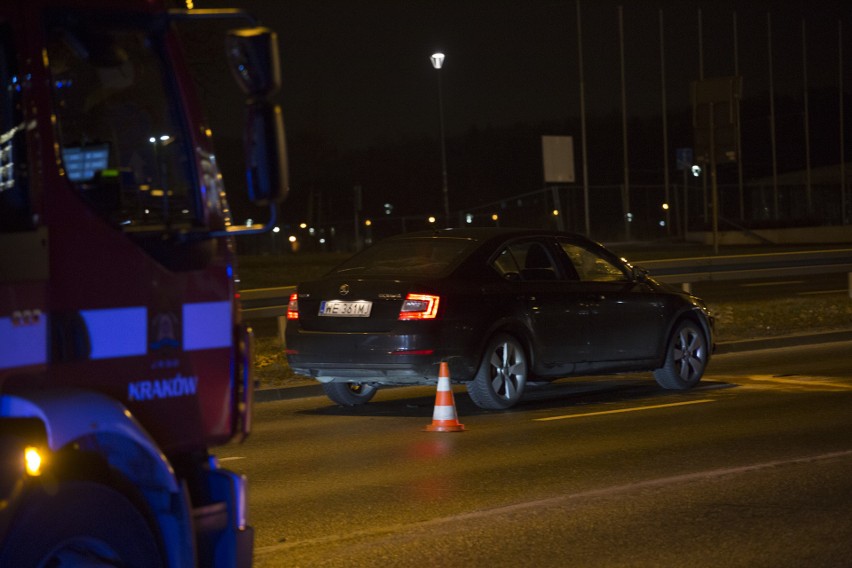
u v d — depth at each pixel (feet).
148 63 23.90
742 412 59.41
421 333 57.77
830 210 334.03
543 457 48.14
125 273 22.91
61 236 22.09
